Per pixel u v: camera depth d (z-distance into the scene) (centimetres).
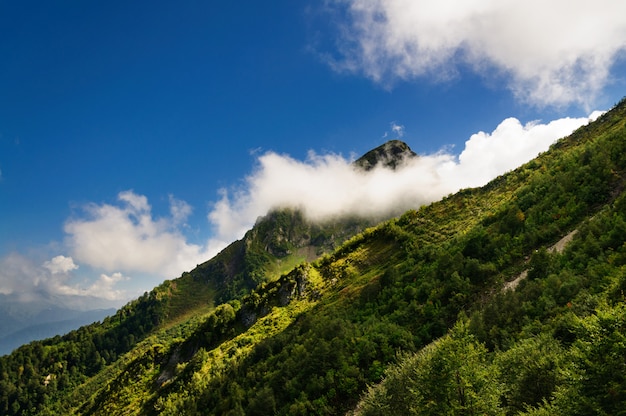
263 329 12825
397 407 4212
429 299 8512
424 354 4316
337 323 9181
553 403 2905
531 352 4000
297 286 14850
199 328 14925
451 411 2769
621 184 9188
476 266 8731
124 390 13525
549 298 5978
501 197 14250
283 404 7512
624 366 2569
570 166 11638
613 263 5984
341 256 16025
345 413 6525
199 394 10188
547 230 8875
